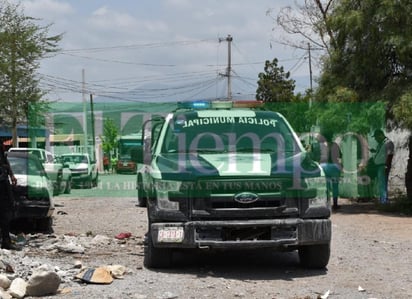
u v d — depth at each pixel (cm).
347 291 758
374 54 1620
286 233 825
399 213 1598
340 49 1720
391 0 1550
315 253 870
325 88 1723
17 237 1110
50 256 961
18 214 1184
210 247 815
